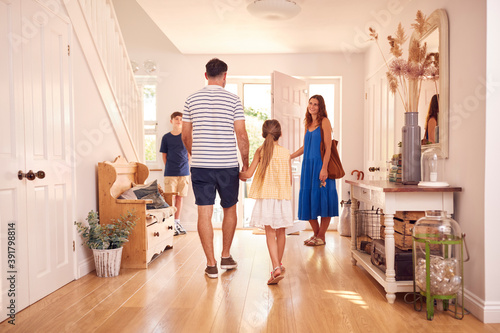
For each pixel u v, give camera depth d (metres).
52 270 2.92
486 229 2.36
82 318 2.40
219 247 4.59
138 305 2.63
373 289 2.98
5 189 2.40
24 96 2.62
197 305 2.63
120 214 3.61
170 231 4.43
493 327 2.27
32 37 2.72
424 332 2.19
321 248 4.52
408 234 2.88
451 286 2.36
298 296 2.81
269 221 3.10
